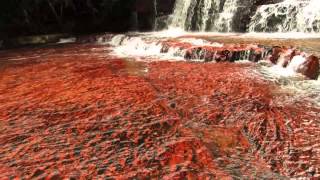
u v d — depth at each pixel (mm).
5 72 11156
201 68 9703
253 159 4500
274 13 14797
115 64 11109
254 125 5516
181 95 7133
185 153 4660
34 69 11328
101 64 11266
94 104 6801
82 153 4789
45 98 7496
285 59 9289
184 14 19406
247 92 7168
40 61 13094
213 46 11484
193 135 5203
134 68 10203
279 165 4348
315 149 4691
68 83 8789
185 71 9406
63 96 7543
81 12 23312
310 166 4301
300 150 4680
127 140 5121
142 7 22500
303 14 13797
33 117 6312
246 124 5574
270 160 4465
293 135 5125
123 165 4418
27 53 16188
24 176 4262
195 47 11391
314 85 7582
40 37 20891
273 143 4902
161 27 21141
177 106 6480
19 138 5391
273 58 9734
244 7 16094
